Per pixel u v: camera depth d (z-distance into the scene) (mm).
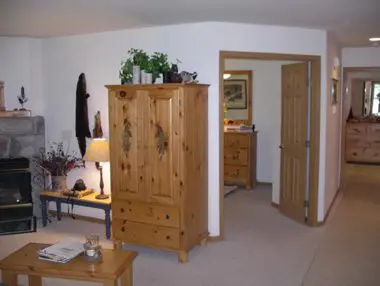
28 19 3846
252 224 4844
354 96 9695
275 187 5617
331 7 3375
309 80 4617
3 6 3326
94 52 4652
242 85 7020
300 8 3404
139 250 4035
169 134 3609
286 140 5156
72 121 4949
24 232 4566
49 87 5043
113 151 3889
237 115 7121
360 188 6773
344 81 6453
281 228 4684
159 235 3760
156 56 3902
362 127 9148
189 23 4031
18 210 4840
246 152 6625
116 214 3943
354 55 6293
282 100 5207
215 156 4156
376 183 7176
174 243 3705
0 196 4793
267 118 6945
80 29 4363
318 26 4246
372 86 9578
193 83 3697
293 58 4371
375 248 4047
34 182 5031
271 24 4121
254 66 6930
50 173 4879
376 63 6207
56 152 5066
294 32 4332
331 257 3820
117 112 3822
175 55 4152
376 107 9633
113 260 2707
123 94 3775
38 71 5051
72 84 4867
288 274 3461
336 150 5961
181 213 3641
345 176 7809
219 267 3607
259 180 7113
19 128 4895
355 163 9297
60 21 3924
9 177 4797
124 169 3844
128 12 3539
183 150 3572
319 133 4621
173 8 3393
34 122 4953
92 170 4855
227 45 4039
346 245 4129
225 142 6734
